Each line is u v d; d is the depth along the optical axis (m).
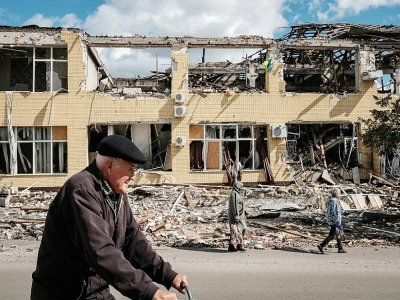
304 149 25.86
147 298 2.19
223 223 16.03
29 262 9.55
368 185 23.86
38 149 23.70
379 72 24.27
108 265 2.25
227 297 6.84
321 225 15.73
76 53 23.72
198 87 26.83
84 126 23.69
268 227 14.98
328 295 7.03
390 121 15.67
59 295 2.52
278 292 7.17
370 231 14.46
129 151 2.52
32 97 23.50
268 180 24.11
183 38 24.06
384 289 7.44
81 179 2.50
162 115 24.02
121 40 23.80
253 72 27.11
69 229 2.46
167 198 21.44
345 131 26.09
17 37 23.52
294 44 24.70
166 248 11.66
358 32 25.81
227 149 24.52
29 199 21.44
